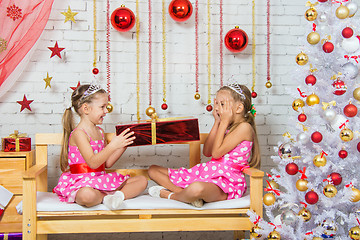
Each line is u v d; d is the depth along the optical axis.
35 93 2.29
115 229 1.71
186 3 2.16
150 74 2.33
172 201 1.77
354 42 1.63
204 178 1.89
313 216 1.72
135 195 1.85
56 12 2.30
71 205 1.70
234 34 2.19
